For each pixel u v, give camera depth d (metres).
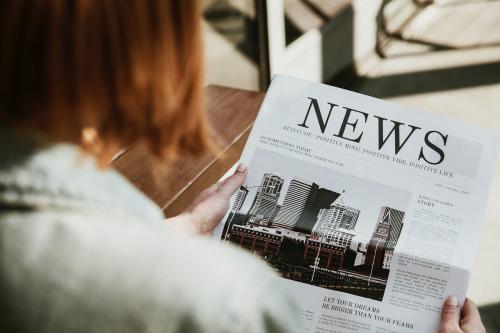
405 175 0.63
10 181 0.24
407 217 0.61
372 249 0.59
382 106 0.67
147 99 0.26
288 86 0.69
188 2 0.25
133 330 0.23
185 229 0.59
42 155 0.24
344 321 0.57
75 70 0.23
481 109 2.13
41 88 0.23
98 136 0.27
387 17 2.59
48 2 0.21
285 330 0.26
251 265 0.26
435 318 0.56
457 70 2.35
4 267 0.23
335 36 2.21
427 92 2.24
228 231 0.61
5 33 0.22
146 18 0.23
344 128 0.66
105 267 0.23
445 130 0.65
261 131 0.66
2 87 0.23
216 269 0.25
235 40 1.80
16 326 0.22
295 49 1.99
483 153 0.64
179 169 0.82
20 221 0.23
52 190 0.24
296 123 0.66
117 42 0.23
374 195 0.62
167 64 0.25
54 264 0.23
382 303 0.57
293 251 0.60
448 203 0.61
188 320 0.23
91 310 0.23
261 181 0.64
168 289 0.23
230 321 0.24
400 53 2.51
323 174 0.63
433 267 0.58
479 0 2.82
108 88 0.24
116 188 0.27
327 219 0.61
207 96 0.95
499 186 1.77
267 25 1.79
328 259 0.59
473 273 1.55
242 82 1.92
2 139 0.24
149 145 0.30
